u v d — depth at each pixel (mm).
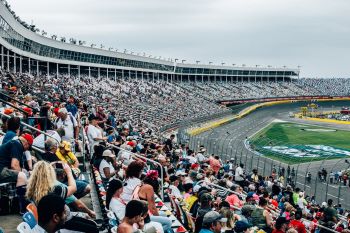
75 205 8000
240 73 187375
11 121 9820
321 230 18266
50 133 13305
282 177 44562
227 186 22031
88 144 17281
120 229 7164
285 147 76562
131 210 7180
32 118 15688
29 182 6719
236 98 159625
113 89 95438
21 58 76250
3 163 8680
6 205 9680
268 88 192000
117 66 122375
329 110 169375
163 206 12250
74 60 103812
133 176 10086
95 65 112875
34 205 6633
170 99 112562
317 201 42375
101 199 10906
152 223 9141
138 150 21844
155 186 10922
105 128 22453
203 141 76000
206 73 171375
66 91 55188
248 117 135625
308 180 50656
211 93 154000
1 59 67812
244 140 83250
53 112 21328
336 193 45844
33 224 6059
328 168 58781
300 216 17219
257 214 14148
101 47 116438
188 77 166875
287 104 179500
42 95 30312
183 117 93500
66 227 6609
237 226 11359
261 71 198125
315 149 75625
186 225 12492
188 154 27625
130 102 84750
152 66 142250
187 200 14422
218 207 14531
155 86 128125
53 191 6707
